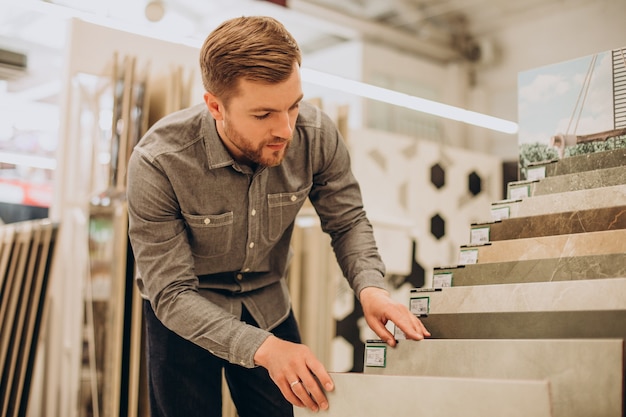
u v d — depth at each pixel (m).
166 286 1.58
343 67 5.46
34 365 3.19
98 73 3.09
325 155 1.75
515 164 4.71
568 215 1.51
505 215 1.68
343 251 1.78
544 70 1.90
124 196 2.93
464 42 4.52
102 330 2.75
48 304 3.27
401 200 4.41
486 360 1.31
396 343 1.49
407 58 5.21
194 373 1.75
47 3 3.17
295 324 1.96
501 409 1.11
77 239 3.24
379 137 4.36
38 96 5.43
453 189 4.65
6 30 5.07
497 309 1.44
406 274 4.32
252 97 1.41
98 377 2.76
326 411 1.36
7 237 3.41
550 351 1.21
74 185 3.27
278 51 1.40
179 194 1.62
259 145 1.49
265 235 1.75
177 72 2.88
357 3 4.82
